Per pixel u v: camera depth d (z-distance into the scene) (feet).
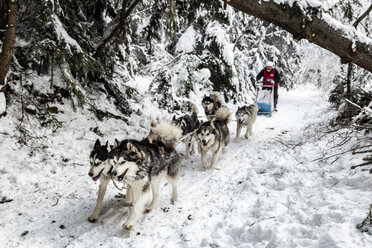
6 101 18.88
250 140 25.61
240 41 49.55
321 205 11.05
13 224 11.77
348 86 23.24
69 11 23.53
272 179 15.25
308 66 50.90
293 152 19.15
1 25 20.54
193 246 10.27
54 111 21.24
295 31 17.07
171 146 13.78
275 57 52.21
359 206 10.06
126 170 11.42
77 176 16.70
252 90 47.80
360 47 17.19
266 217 11.18
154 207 13.64
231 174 17.58
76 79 25.00
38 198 13.94
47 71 22.45
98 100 25.29
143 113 28.25
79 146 19.89
